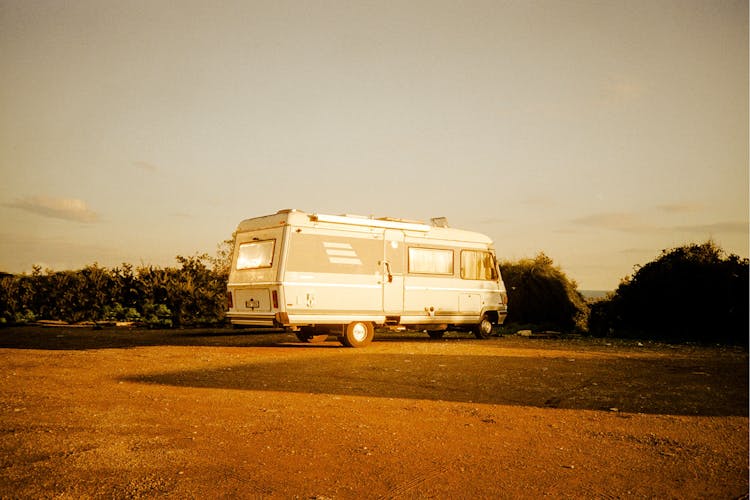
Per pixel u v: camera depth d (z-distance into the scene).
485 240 17.73
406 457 5.27
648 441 5.88
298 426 6.27
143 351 13.07
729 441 5.91
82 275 25.89
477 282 17.31
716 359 12.60
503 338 18.11
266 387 8.59
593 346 15.45
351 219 14.40
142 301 24.97
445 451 5.47
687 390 8.71
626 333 20.05
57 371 9.77
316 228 13.91
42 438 5.59
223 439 5.72
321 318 13.84
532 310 23.77
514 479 4.74
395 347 14.72
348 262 14.38
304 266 13.64
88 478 4.57
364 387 8.72
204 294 23.50
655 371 10.64
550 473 4.89
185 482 4.54
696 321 18.97
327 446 5.56
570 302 22.86
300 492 4.40
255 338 17.39
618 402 7.79
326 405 7.37
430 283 16.05
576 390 8.64
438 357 12.42
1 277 26.77
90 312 24.88
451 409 7.25
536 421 6.69
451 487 4.55
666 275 19.75
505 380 9.46
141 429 6.02
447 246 16.59
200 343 15.48
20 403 7.12
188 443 5.55
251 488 4.45
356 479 4.69
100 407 6.98
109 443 5.49
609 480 4.74
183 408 7.04
